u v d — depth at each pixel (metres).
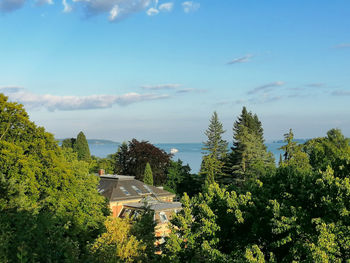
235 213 21.84
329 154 61.34
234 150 79.25
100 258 10.68
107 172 88.44
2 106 30.77
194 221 24.86
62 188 31.59
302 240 19.73
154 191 59.88
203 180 79.12
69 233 23.09
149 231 18.88
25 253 6.69
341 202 18.84
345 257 18.53
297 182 24.61
